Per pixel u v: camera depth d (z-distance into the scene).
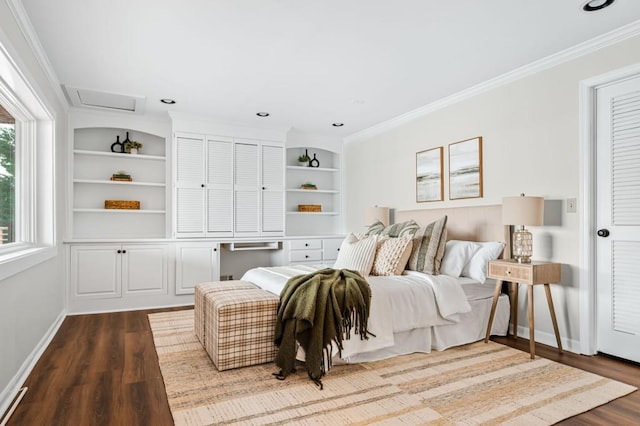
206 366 2.72
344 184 6.21
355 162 5.93
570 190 3.06
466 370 2.64
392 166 5.09
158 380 2.49
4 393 2.15
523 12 2.51
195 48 3.02
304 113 4.79
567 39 2.88
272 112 4.76
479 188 3.81
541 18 2.58
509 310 3.49
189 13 2.51
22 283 2.51
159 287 4.73
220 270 5.60
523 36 2.83
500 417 2.01
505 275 3.09
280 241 5.49
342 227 6.20
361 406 2.13
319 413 2.05
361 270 3.41
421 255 3.41
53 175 3.50
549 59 3.18
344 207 6.20
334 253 5.82
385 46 2.99
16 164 3.17
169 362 2.80
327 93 4.06
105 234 4.91
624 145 2.81
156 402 2.19
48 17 2.54
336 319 2.59
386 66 3.36
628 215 2.79
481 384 2.41
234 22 2.63
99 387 2.38
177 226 4.93
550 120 3.21
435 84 3.79
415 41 2.91
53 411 2.07
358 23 2.65
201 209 5.06
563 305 3.11
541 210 3.05
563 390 2.33
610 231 2.88
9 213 2.95
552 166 3.19
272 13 2.52
